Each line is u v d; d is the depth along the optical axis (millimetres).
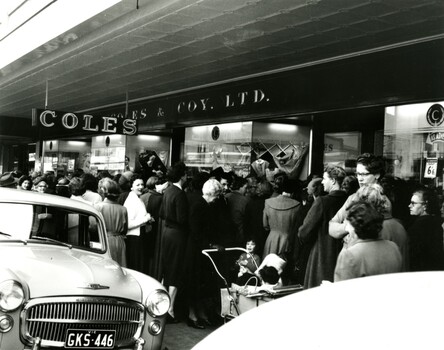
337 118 10531
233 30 8281
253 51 9438
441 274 1269
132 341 4410
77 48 10086
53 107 18375
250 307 5199
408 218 7500
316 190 5945
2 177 9773
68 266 4477
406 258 4000
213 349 1096
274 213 6254
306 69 10047
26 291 4008
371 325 980
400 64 8406
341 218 4477
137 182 7594
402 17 7215
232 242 6836
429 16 7117
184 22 8055
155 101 14680
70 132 20109
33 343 3979
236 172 11945
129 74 12086
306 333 1014
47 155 22453
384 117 9055
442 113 8039
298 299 1232
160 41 9203
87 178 7566
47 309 4062
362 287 1216
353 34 8102
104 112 17344
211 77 11844
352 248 3318
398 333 929
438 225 5566
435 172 8094
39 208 5168
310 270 5234
